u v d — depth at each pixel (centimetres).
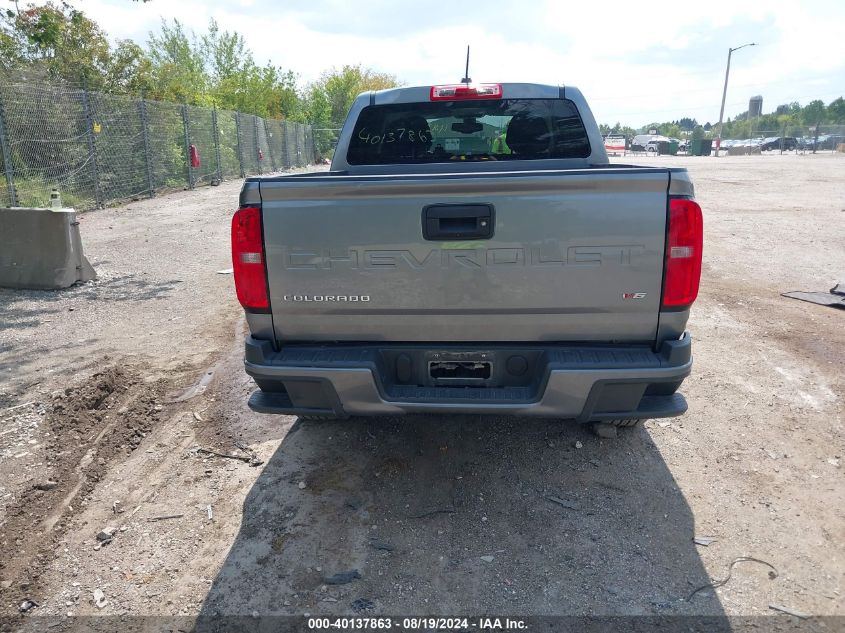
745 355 525
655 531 304
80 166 1453
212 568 284
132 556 292
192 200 1716
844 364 503
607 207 270
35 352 543
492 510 322
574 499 330
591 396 281
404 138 439
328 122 4334
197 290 761
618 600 261
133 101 1677
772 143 5866
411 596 265
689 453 374
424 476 353
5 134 1195
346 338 300
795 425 406
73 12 1273
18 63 1647
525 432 398
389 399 295
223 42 3600
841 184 2027
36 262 759
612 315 282
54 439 395
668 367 278
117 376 483
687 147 5931
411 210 276
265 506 327
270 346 304
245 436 399
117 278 823
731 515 316
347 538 302
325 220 281
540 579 274
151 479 354
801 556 286
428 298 284
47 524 315
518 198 272
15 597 268
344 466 363
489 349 293
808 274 810
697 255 273
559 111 428
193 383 478
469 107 428
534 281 278
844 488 338
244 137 2622
